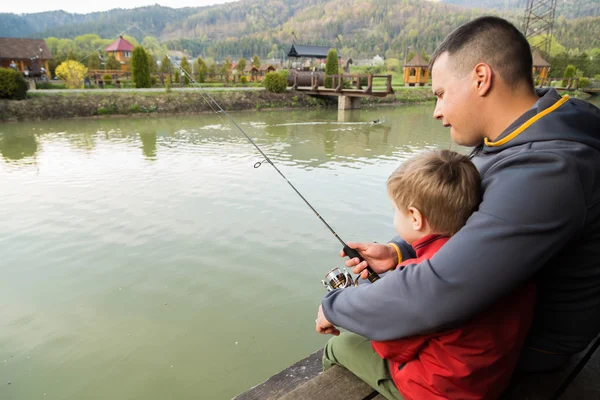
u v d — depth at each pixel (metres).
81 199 6.32
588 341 1.05
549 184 0.79
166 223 5.25
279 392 1.46
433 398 0.95
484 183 0.92
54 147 11.00
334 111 22.73
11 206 6.03
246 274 3.93
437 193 0.92
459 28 1.02
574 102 0.94
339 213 5.61
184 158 9.45
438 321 0.84
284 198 6.27
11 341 2.99
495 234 0.79
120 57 47.84
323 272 3.96
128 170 8.24
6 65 31.77
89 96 18.59
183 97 20.64
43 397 2.49
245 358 2.83
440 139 12.74
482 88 0.97
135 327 3.15
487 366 0.91
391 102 27.47
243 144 11.47
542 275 1.00
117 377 2.65
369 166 8.70
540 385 1.17
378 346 1.02
